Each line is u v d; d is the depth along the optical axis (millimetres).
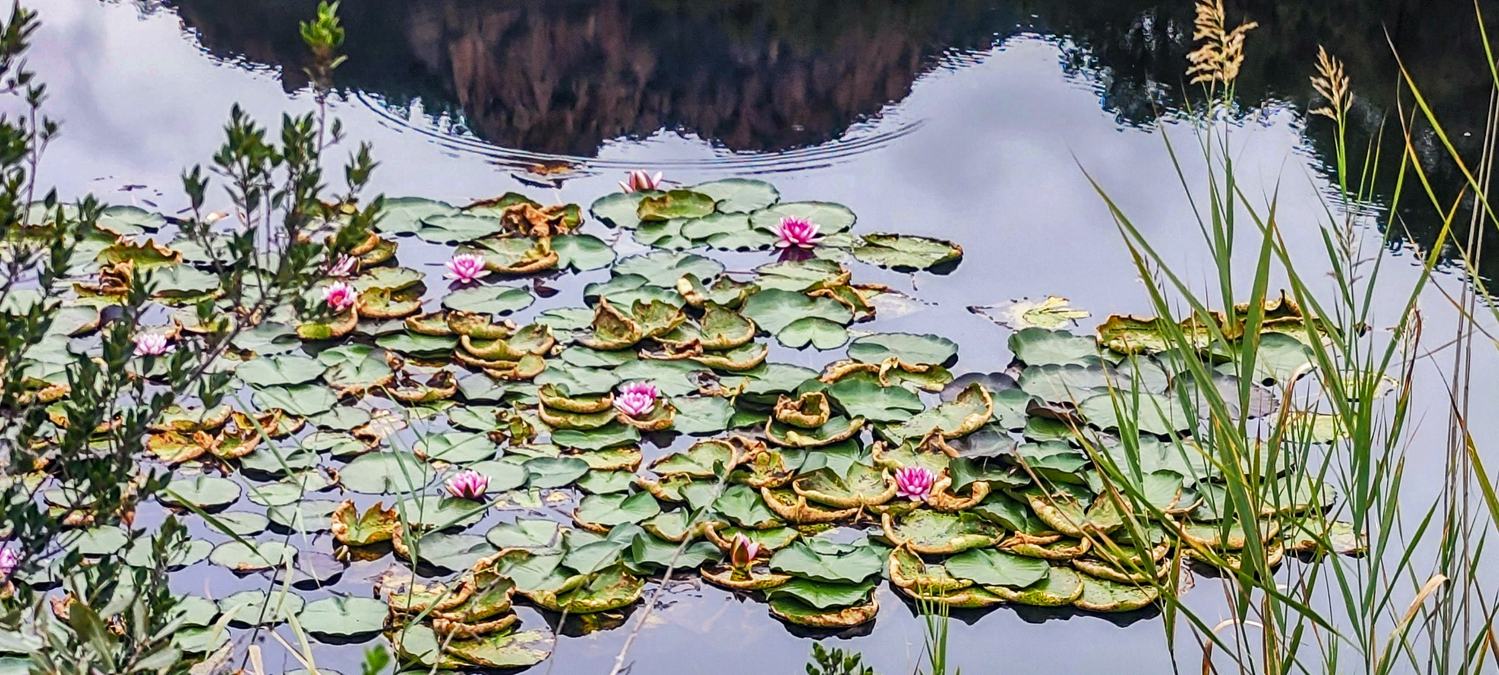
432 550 2627
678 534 2688
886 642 2449
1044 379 3213
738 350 3350
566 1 6422
